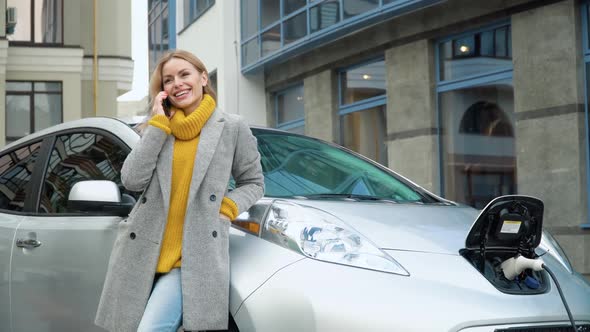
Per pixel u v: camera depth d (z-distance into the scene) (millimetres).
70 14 23359
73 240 3605
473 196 10672
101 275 3447
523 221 3115
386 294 2736
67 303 3598
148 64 22672
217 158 2992
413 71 11516
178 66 3041
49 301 3684
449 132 11086
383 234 3066
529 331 2895
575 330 2914
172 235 2953
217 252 2900
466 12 10539
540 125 9492
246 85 15836
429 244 3080
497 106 10250
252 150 3117
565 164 9188
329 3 12633
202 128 3016
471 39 10719
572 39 9148
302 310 2717
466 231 3322
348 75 13305
